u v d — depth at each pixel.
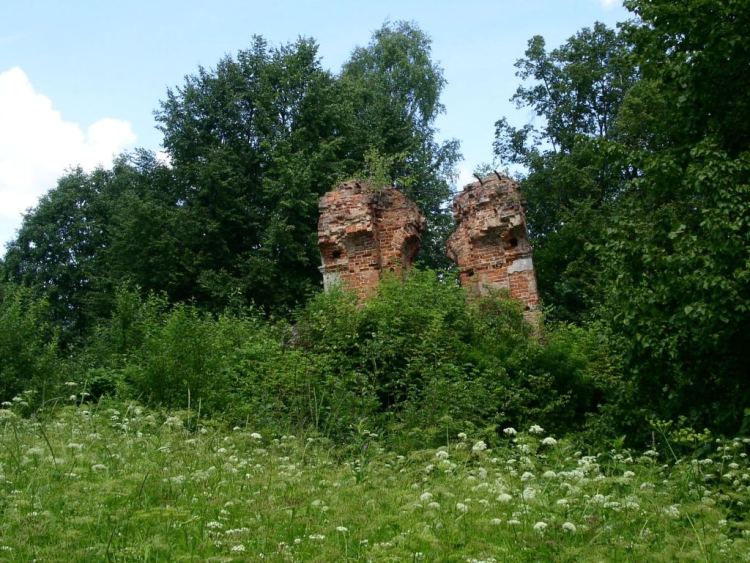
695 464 7.50
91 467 7.75
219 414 12.34
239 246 31.53
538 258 31.42
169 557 5.74
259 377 14.37
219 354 14.69
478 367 14.43
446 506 6.62
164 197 32.25
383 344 14.70
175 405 12.85
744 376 9.98
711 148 10.20
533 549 5.69
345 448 10.32
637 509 6.27
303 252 29.80
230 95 32.88
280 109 33.50
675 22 11.12
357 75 41.50
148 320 18.06
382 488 7.27
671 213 11.28
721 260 9.50
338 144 32.59
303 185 30.45
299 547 5.91
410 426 12.00
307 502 6.96
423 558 5.66
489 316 16.86
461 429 11.43
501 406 13.51
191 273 29.55
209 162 31.08
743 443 8.69
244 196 31.34
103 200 40.78
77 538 5.83
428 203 37.25
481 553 5.61
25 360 15.89
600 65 37.31
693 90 11.07
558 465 8.11
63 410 10.75
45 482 7.32
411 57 42.12
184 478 7.44
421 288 16.80
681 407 10.50
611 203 31.77
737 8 10.33
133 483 7.13
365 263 21.33
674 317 10.00
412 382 13.96
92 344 20.95
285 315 29.19
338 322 15.65
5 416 9.15
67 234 40.72
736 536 6.27
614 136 32.78
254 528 6.38
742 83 10.88
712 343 9.72
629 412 11.11
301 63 34.53
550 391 14.17
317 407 12.41
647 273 10.91
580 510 6.49
